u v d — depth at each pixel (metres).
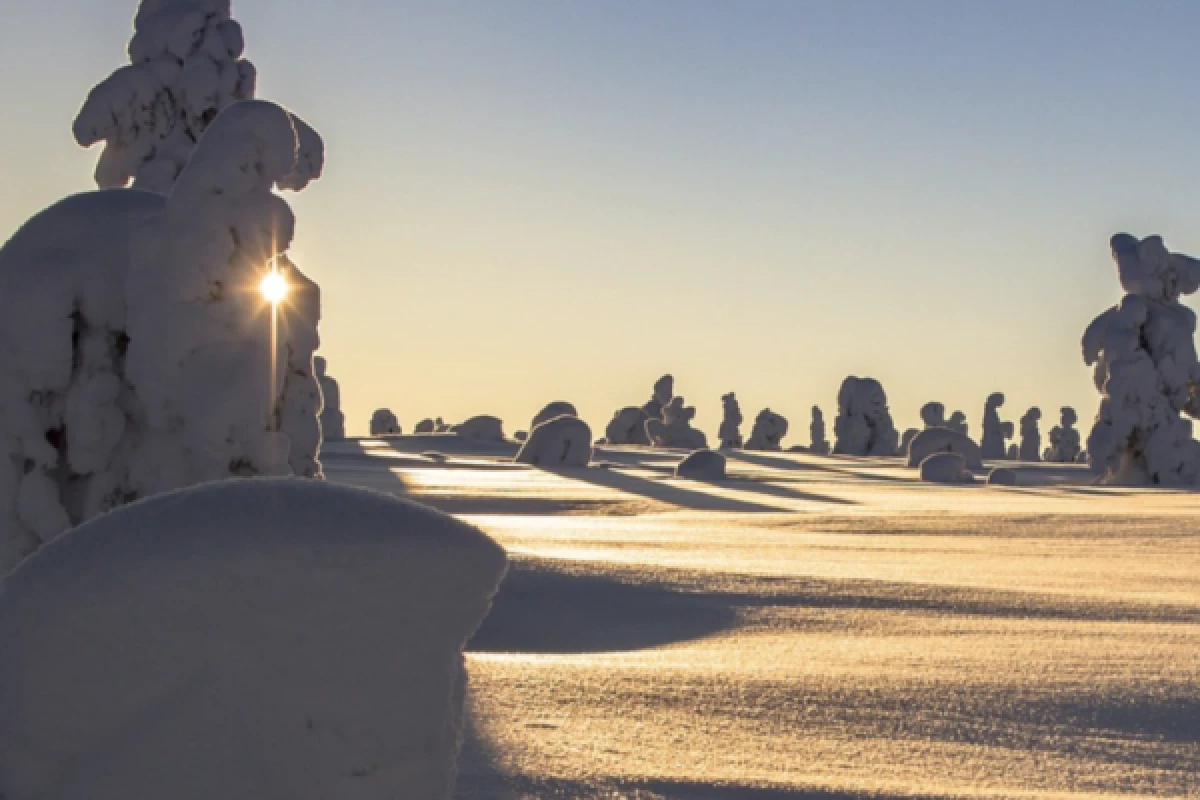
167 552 3.60
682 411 64.00
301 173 13.09
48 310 9.66
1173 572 13.68
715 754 5.61
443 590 3.73
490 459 43.16
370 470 33.72
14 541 9.64
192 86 18.19
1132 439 38.47
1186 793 5.30
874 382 60.44
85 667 3.56
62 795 3.55
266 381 9.92
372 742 3.65
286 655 3.59
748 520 20.59
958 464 40.25
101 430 9.74
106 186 18.36
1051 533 19.14
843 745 5.89
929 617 9.93
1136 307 38.38
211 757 3.54
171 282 9.70
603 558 13.36
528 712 6.21
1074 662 7.93
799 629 9.38
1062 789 5.28
